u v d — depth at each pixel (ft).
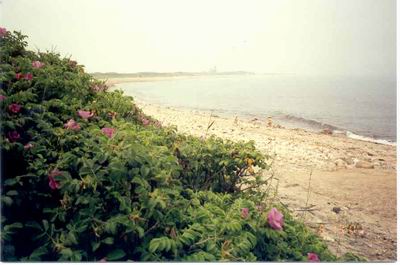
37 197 6.96
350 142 32.99
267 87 127.54
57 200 7.05
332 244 12.00
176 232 6.89
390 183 19.44
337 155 26.50
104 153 6.96
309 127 44.29
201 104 67.97
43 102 8.84
